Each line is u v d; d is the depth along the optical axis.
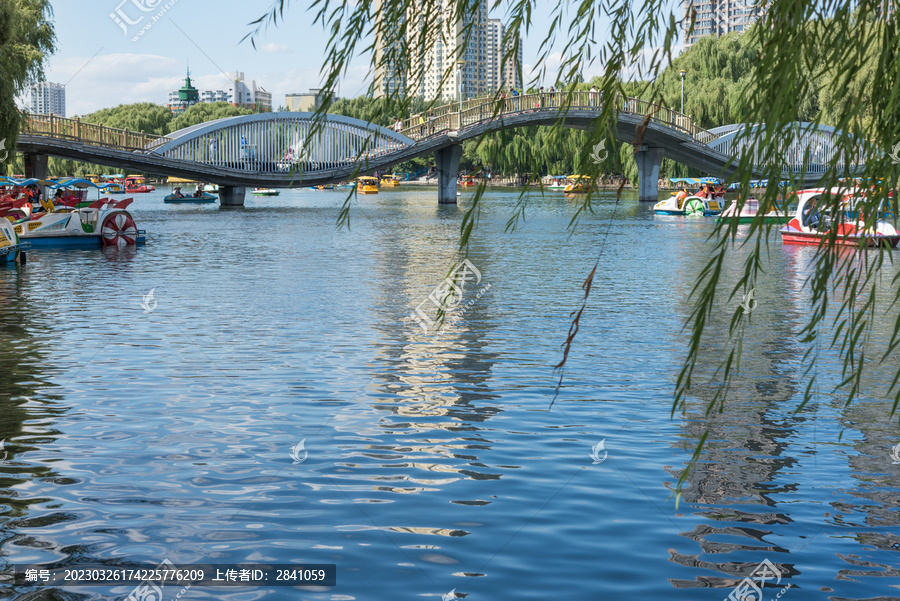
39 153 55.31
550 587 4.66
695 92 71.81
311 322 14.70
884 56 2.93
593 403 9.16
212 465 6.88
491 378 10.38
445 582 4.71
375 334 13.51
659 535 5.44
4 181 35.59
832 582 4.75
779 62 2.86
